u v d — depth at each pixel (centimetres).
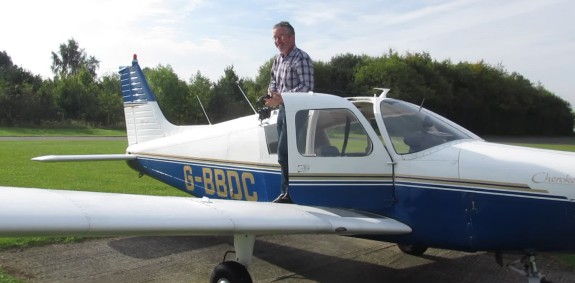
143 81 630
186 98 4212
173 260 436
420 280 417
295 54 431
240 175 470
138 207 271
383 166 376
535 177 327
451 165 354
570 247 326
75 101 3684
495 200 337
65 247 456
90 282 372
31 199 240
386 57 4172
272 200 441
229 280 340
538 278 353
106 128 3619
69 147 1656
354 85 3925
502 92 4728
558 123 5303
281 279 407
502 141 3719
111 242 482
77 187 773
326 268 439
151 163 576
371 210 381
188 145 530
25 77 4344
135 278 386
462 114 4512
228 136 486
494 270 450
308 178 396
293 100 396
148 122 626
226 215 294
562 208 318
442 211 355
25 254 430
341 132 393
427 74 4100
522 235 333
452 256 491
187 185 532
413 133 381
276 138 439
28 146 1653
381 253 493
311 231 311
